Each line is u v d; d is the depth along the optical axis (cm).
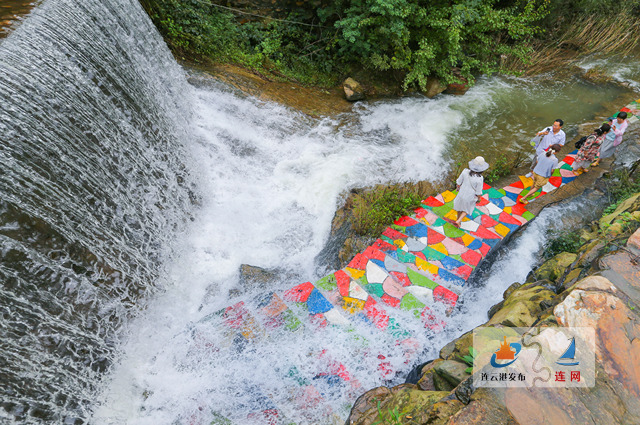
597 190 841
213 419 472
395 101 1100
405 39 1000
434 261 693
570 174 897
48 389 413
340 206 764
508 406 368
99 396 465
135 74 677
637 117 1049
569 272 572
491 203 825
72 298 457
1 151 407
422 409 407
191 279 632
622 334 406
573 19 1509
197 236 686
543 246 742
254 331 565
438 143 963
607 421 351
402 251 708
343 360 539
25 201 420
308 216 748
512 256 736
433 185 858
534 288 563
